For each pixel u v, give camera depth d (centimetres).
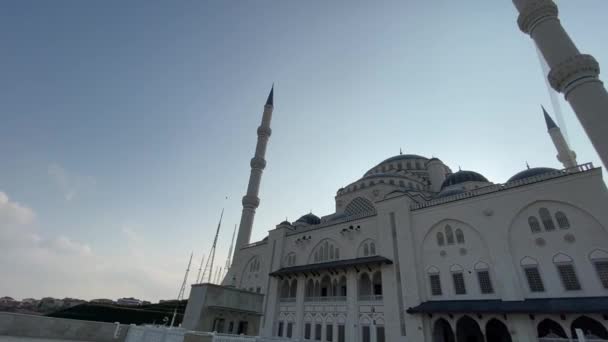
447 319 3195
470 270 3353
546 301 2766
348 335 3838
